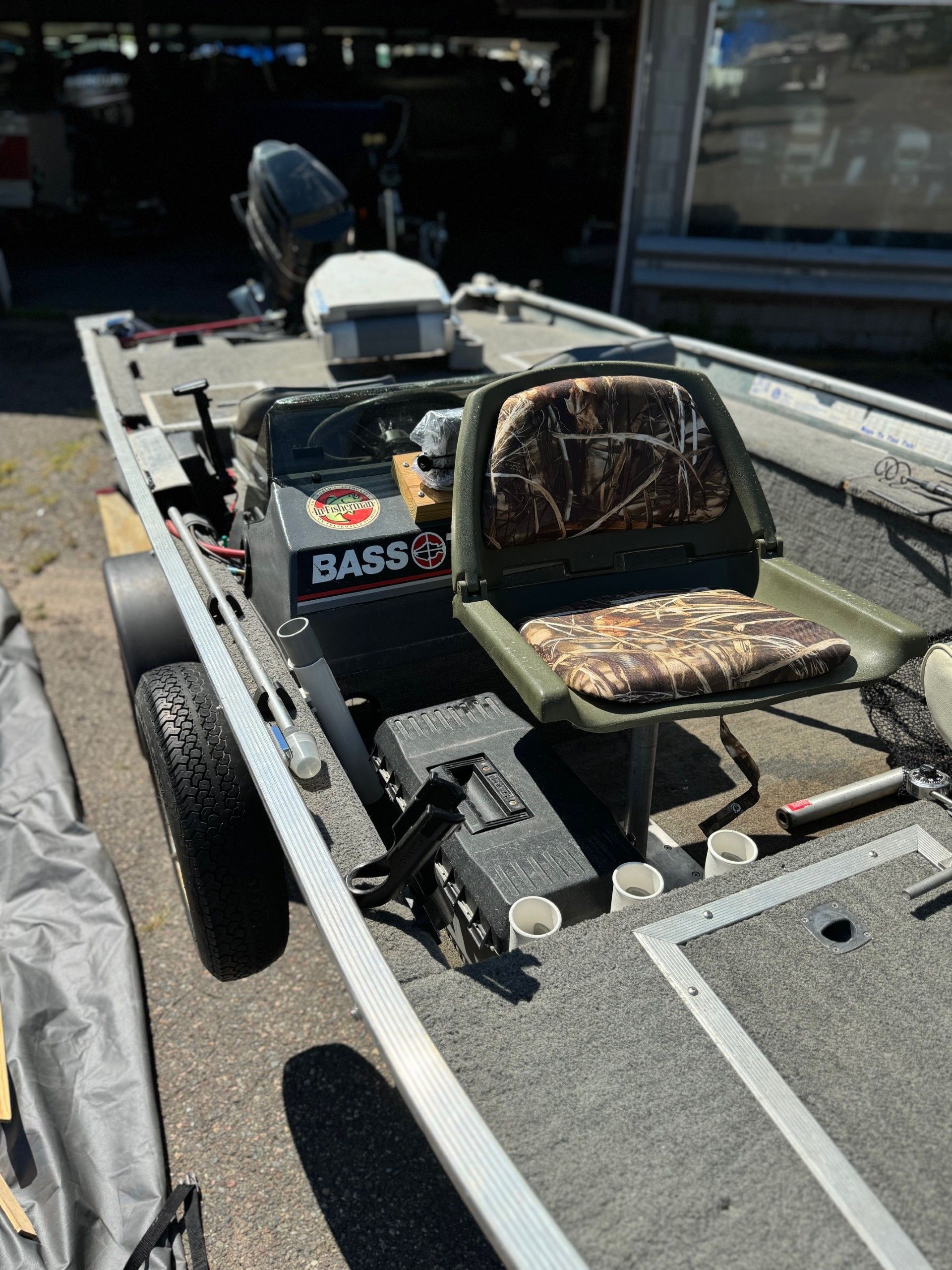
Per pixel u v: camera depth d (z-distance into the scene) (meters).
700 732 2.63
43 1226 1.97
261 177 5.37
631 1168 1.13
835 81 8.73
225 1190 2.16
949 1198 1.12
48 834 3.16
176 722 2.07
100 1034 2.47
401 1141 2.27
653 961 1.42
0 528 5.71
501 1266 1.99
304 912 3.04
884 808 2.22
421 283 4.61
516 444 1.98
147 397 4.27
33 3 16.48
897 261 9.25
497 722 2.09
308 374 4.67
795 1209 1.10
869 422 3.22
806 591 2.08
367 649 2.32
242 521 2.76
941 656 1.72
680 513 2.15
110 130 14.41
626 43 15.20
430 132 17.66
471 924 1.72
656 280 9.77
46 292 11.98
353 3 16.95
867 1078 1.26
